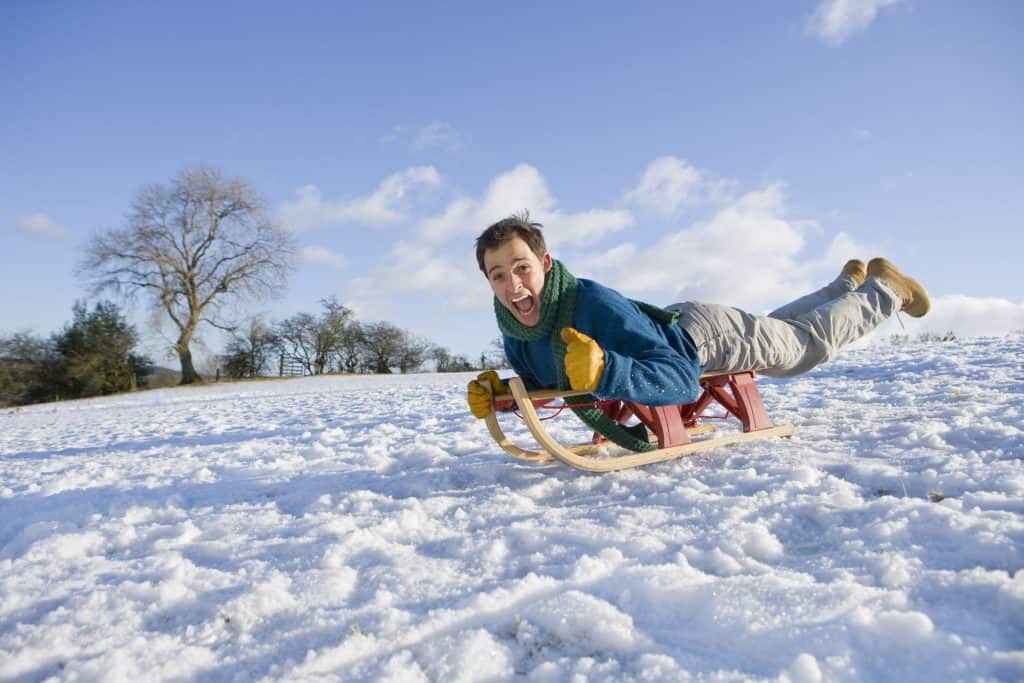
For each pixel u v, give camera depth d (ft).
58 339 114.62
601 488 8.93
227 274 119.75
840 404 15.37
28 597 6.52
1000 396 13.78
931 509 6.32
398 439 16.98
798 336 11.34
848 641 4.32
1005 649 4.16
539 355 10.29
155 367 124.06
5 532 9.51
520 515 7.93
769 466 9.05
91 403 74.28
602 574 5.76
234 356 126.21
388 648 4.85
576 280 9.74
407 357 139.74
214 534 8.39
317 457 14.94
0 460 20.72
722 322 10.27
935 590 4.91
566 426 15.94
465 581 5.98
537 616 5.10
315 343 134.72
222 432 24.08
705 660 4.37
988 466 7.91
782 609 4.77
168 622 5.75
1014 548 5.37
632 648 4.62
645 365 8.39
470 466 11.23
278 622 5.50
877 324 12.27
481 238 9.31
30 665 5.11
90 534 8.38
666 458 9.86
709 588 5.17
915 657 4.14
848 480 8.16
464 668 4.47
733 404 11.55
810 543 6.23
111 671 4.77
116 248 112.47
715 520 6.91
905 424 11.10
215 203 115.75
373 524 8.11
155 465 15.60
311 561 6.80
